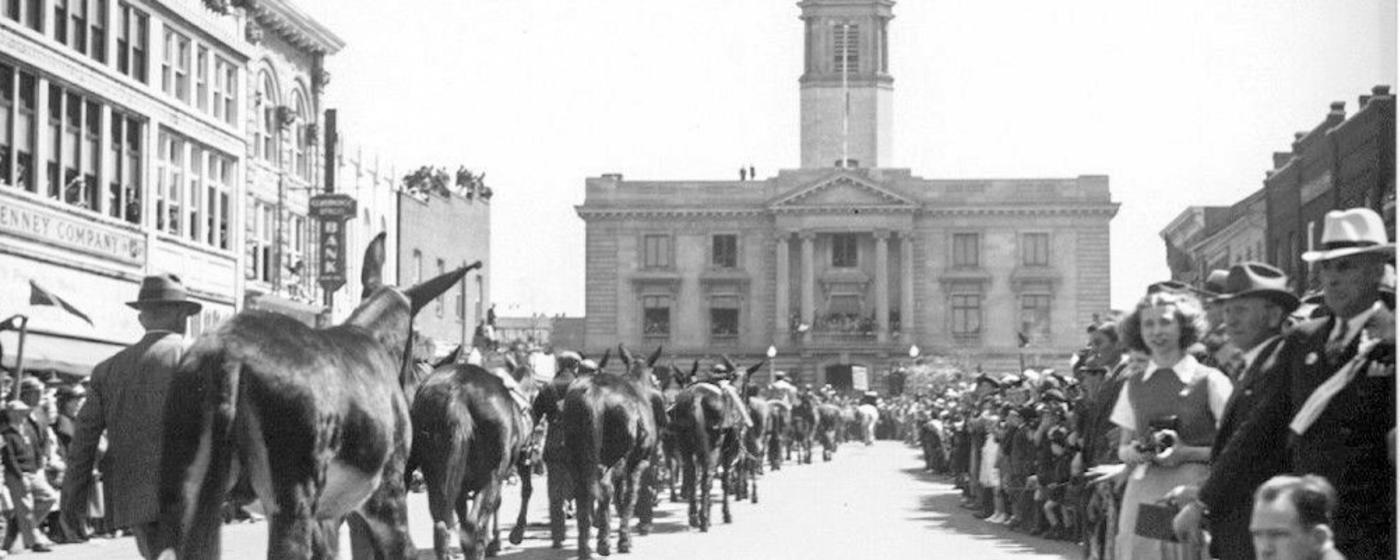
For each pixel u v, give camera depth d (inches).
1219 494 335.3
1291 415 329.4
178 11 1630.2
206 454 361.4
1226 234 2033.7
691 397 1007.6
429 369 798.5
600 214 4490.7
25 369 1162.6
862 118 4864.7
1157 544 392.2
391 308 460.8
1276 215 1411.2
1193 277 2304.4
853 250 4448.8
